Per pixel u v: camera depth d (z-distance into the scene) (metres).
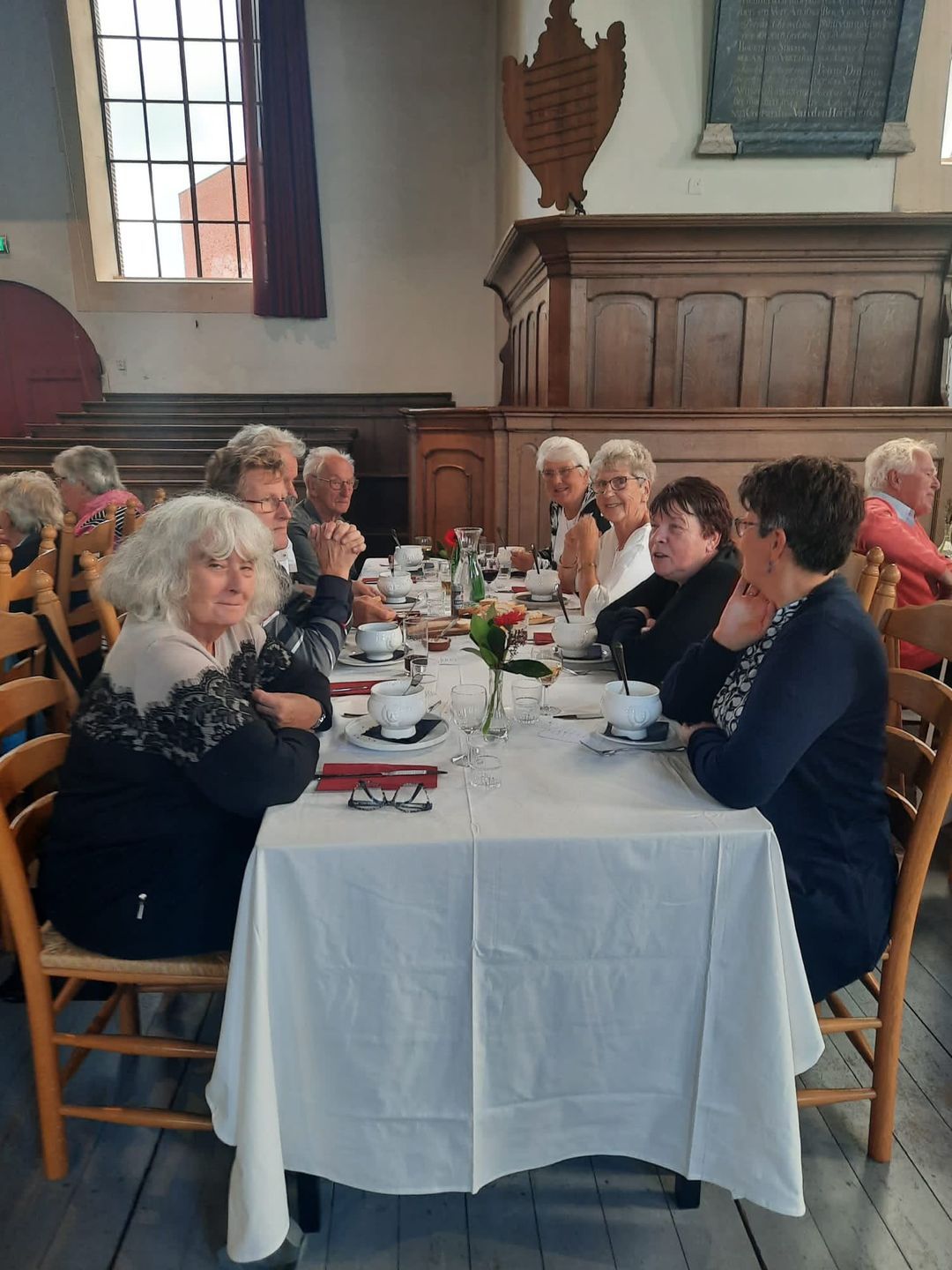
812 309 4.54
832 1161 1.39
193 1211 1.31
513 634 1.95
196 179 7.99
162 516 1.24
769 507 1.24
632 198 5.03
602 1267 1.22
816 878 1.26
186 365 7.98
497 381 7.86
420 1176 1.19
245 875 1.08
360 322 7.93
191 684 1.16
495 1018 1.15
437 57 7.51
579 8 4.81
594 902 1.11
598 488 2.47
